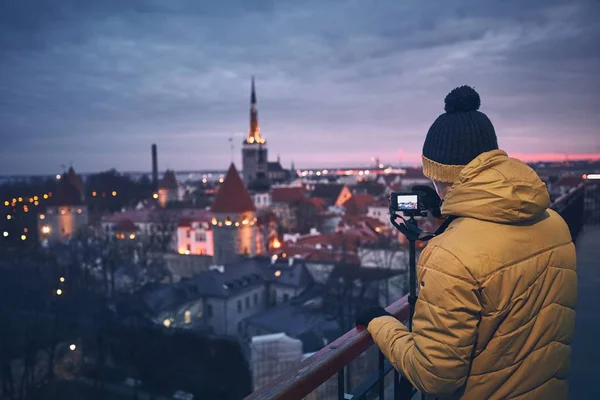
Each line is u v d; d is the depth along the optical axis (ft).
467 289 6.09
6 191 483.92
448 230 6.77
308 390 6.67
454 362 6.13
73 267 224.33
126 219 364.79
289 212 436.35
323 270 212.43
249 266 226.79
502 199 6.21
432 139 7.22
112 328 166.30
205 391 140.26
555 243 6.81
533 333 6.46
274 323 162.09
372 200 473.26
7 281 199.00
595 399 12.86
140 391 145.38
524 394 6.55
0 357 146.92
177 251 346.95
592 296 20.11
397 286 178.70
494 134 7.11
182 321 193.36
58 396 143.33
